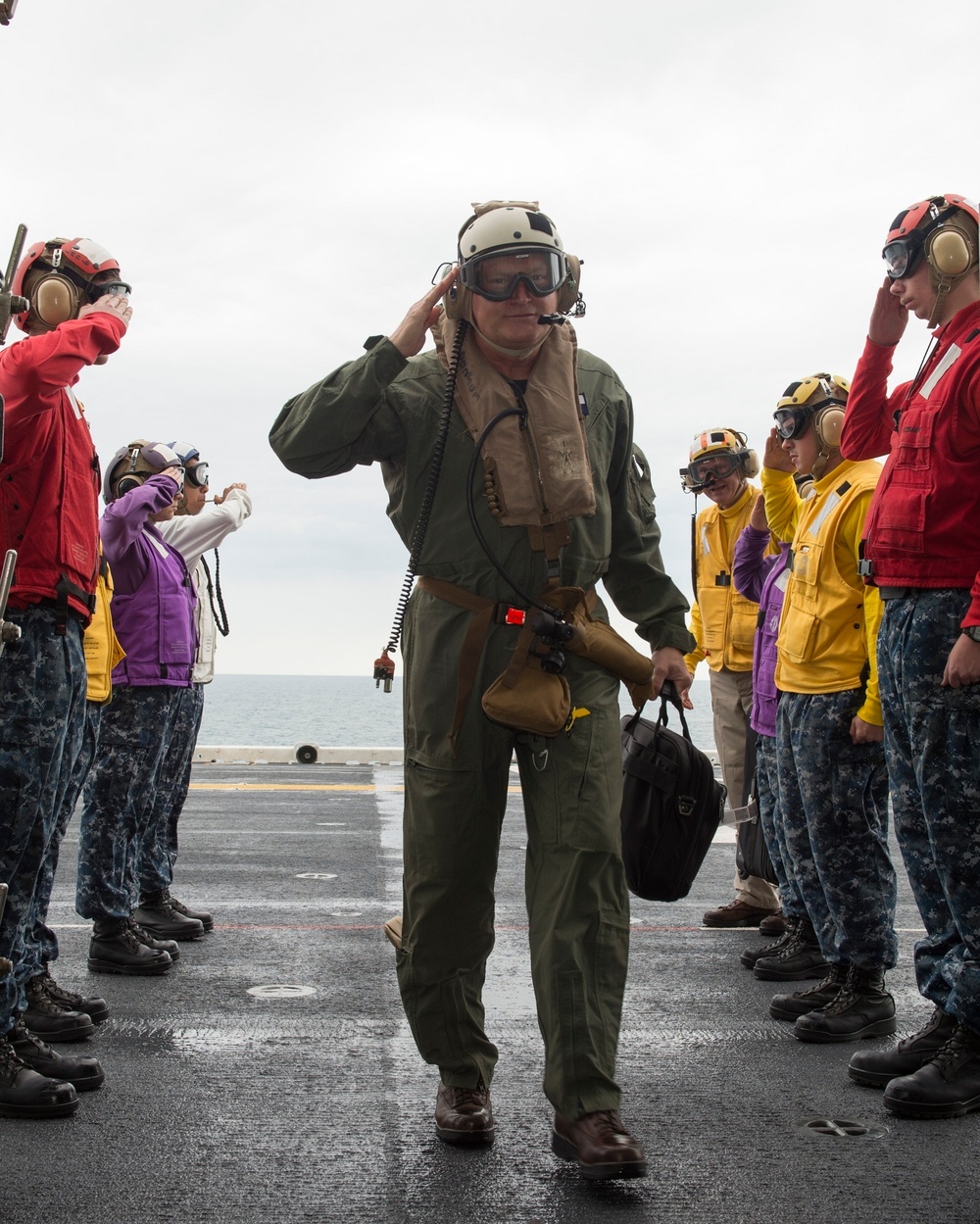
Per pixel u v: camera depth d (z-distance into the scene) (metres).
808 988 4.58
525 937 5.47
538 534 2.88
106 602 4.24
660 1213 2.53
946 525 3.23
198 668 5.61
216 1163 2.78
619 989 2.80
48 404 3.07
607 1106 2.70
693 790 3.09
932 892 3.38
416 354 2.97
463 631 2.92
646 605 3.17
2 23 2.20
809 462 4.49
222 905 6.18
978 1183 2.71
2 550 3.09
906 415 3.38
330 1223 2.46
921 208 3.36
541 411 2.91
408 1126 3.05
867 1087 3.41
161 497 4.86
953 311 3.38
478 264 2.82
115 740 4.75
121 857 4.75
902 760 3.40
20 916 3.10
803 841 4.27
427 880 2.95
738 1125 3.09
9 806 3.05
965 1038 3.21
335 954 5.09
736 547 5.63
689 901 6.76
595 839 2.81
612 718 2.94
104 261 3.31
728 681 6.11
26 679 3.08
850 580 4.09
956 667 3.08
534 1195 2.62
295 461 3.00
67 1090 3.08
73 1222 2.44
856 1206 2.57
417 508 3.01
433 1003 2.98
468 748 2.91
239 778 13.16
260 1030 3.91
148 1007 4.18
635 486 3.20
